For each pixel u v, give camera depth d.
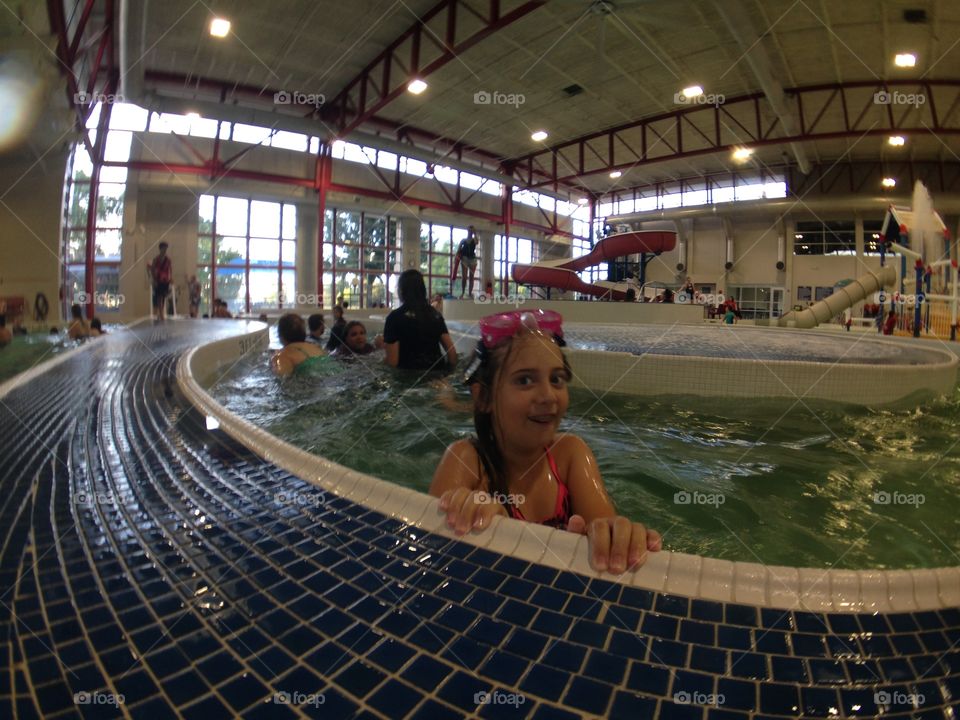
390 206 15.91
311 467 1.11
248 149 13.27
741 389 2.92
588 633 0.56
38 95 6.41
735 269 19.02
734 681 0.49
